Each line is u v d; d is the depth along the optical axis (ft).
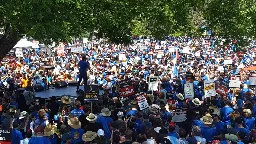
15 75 94.48
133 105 50.52
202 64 109.09
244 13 83.46
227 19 84.23
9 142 38.14
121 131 37.55
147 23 85.40
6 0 54.54
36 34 55.77
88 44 188.55
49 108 57.31
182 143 37.32
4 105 51.26
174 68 93.71
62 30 57.47
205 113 47.21
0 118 48.21
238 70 98.37
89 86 52.03
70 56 139.64
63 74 93.91
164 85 73.56
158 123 42.37
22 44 128.47
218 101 59.36
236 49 91.45
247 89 70.59
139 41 203.41
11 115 45.88
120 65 113.39
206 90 60.34
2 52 66.13
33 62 124.26
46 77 89.20
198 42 203.51
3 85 84.58
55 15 57.98
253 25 86.53
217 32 87.30
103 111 46.29
